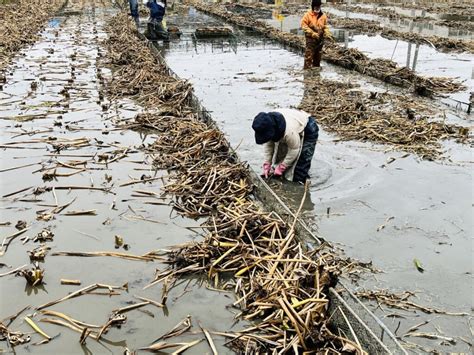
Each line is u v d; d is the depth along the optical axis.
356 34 21.47
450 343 4.12
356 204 6.39
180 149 7.88
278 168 6.91
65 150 7.98
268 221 5.50
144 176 7.02
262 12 29.42
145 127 9.12
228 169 6.84
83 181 6.94
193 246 5.20
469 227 5.87
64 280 4.85
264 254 5.07
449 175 7.22
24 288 4.78
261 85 12.41
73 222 5.91
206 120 9.11
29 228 5.77
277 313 4.25
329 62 15.27
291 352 3.93
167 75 12.44
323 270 4.50
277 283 4.53
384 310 4.50
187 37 20.70
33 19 23.20
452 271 5.07
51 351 4.03
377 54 16.83
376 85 12.50
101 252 5.30
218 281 4.86
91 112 9.95
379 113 9.71
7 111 9.91
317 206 6.34
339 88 12.02
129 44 16.06
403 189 6.79
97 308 4.52
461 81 12.73
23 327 4.29
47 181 6.93
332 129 9.02
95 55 15.71
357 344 3.83
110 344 4.11
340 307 4.23
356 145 8.30
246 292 4.66
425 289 4.79
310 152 6.83
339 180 7.05
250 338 4.06
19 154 7.80
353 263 5.14
